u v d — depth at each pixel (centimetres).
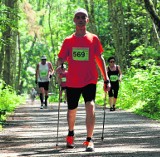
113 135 1209
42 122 1650
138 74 2583
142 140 1091
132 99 2473
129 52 4572
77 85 988
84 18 992
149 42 4422
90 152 904
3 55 3066
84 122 1634
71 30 5591
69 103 996
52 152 916
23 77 8881
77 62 988
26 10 4172
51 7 7181
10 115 1972
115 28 4088
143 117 1866
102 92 3145
